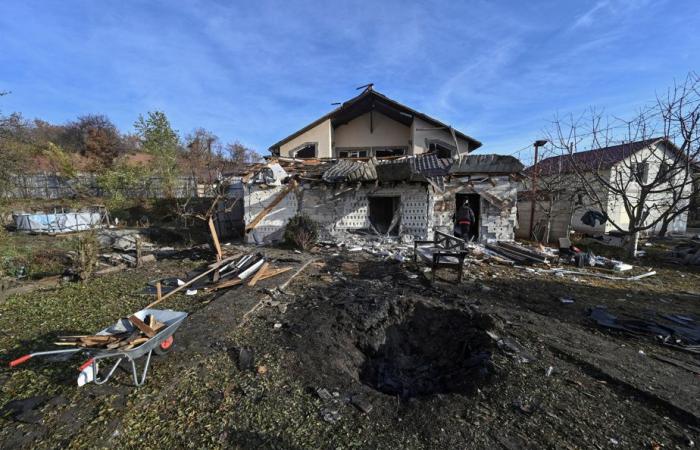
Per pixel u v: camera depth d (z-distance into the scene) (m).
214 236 9.62
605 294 6.64
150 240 13.27
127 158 28.48
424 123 14.70
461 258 7.13
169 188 20.31
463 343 5.03
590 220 15.73
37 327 5.18
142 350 3.41
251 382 3.60
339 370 3.93
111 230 13.62
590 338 4.62
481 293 6.59
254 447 2.66
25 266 8.52
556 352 4.21
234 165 22.48
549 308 5.82
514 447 2.63
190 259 9.95
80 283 7.51
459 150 14.64
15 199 17.09
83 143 34.97
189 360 4.01
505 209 11.73
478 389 3.51
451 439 2.73
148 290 6.97
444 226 12.05
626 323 5.06
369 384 4.30
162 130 21.08
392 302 5.95
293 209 12.73
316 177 12.14
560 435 2.76
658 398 3.18
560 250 10.26
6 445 2.67
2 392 3.44
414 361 5.18
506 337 4.61
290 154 15.62
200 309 5.70
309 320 5.23
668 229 18.19
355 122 16.36
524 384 3.50
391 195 11.97
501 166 11.65
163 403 3.22
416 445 2.68
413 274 7.98
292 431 2.85
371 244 11.79
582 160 13.98
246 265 8.20
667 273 8.56
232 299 6.18
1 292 6.80
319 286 7.12
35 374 3.80
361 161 12.59
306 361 4.06
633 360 3.99
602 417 2.99
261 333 4.82
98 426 2.88
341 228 12.37
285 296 6.43
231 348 4.34
